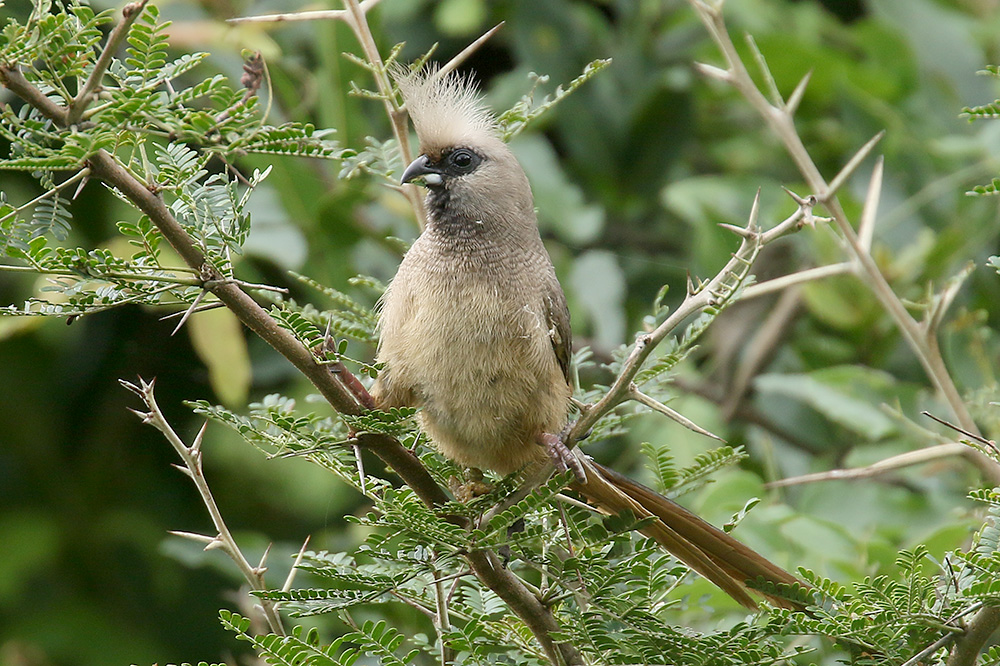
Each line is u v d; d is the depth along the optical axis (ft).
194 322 34.88
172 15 38.83
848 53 50.06
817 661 26.02
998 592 18.86
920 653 20.11
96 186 40.14
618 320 39.42
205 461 44.27
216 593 44.21
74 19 18.74
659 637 20.93
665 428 38.42
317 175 38.06
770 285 26.66
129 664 42.16
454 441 27.96
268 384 42.01
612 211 45.47
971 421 26.02
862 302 39.81
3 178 39.63
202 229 20.34
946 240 40.06
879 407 34.88
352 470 23.63
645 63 45.80
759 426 40.04
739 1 47.09
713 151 48.37
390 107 28.48
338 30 35.78
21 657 41.83
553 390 27.45
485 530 21.36
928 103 45.88
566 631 21.52
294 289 39.47
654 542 24.58
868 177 43.16
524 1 44.45
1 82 17.80
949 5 51.93
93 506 43.83
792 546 29.71
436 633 26.86
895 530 32.01
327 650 19.69
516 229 28.32
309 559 23.26
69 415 43.42
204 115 17.95
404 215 38.88
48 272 19.26
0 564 42.19
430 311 27.07
